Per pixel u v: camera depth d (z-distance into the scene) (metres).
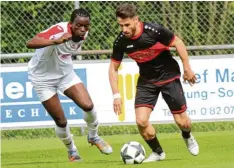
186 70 22.89
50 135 36.25
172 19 37.88
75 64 34.34
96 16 37.28
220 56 34.78
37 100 34.66
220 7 37.97
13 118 34.69
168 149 27.98
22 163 25.44
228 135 32.78
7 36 37.38
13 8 37.34
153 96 23.48
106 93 34.50
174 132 36.00
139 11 37.94
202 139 31.22
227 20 38.03
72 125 34.62
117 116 34.56
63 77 24.34
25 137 36.09
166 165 22.58
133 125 35.44
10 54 35.28
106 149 25.16
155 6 38.00
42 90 24.27
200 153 26.08
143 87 23.47
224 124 36.53
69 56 24.08
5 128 34.62
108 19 37.38
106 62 34.44
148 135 23.70
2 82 34.50
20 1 37.31
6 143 33.72
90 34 37.25
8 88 34.56
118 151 28.61
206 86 34.78
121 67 34.28
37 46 22.64
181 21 37.91
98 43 37.34
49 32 22.81
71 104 34.50
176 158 24.64
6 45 37.38
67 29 23.02
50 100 24.31
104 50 35.31
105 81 34.50
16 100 34.59
